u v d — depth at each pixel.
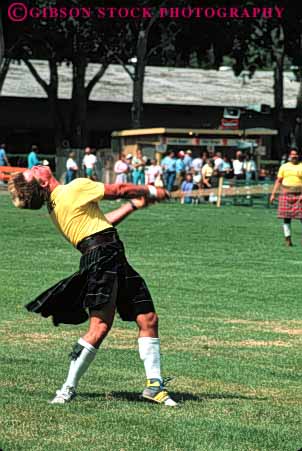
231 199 72.50
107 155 84.00
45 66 115.44
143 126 112.12
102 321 14.18
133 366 17.50
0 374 16.33
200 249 41.00
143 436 12.43
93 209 14.31
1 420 13.02
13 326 21.97
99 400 14.44
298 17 94.88
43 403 14.10
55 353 18.69
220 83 120.50
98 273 13.98
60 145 97.62
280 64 102.69
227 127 81.56
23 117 108.75
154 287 29.17
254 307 25.78
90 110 110.19
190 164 73.62
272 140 105.06
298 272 33.88
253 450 12.02
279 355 19.23
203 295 27.83
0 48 84.75
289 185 43.56
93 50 93.19
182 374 16.95
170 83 117.44
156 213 61.03
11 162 95.88
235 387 15.99
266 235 48.38
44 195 14.35
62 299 14.22
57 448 11.80
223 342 20.61
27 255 36.91
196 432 12.70
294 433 12.92
